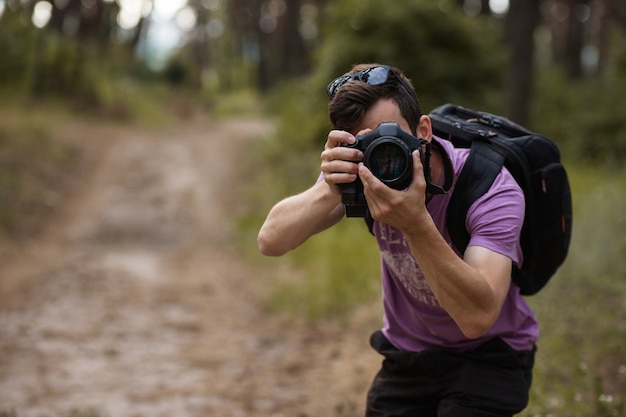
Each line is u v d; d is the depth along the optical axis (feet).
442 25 46.57
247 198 54.85
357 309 26.71
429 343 9.09
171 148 74.54
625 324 18.51
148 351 24.43
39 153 62.85
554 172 8.45
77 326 27.30
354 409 18.15
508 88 51.39
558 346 17.71
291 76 125.29
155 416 18.74
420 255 7.19
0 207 48.08
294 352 23.70
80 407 19.35
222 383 21.20
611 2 65.67
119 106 93.40
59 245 43.16
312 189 8.41
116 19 132.67
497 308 7.50
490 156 8.16
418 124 7.84
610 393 15.66
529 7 51.11
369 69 7.84
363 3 47.32
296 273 34.06
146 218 51.11
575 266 21.39
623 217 24.16
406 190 6.87
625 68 61.57
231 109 122.31
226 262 39.40
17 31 88.33
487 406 8.72
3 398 19.95
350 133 7.76
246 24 184.65
